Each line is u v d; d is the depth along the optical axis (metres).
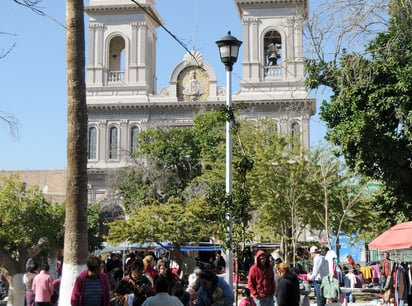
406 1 15.95
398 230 16.97
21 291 25.53
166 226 40.28
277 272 16.59
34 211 39.00
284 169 38.03
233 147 21.45
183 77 70.50
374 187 39.69
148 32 72.75
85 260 13.33
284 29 66.06
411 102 19.62
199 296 12.52
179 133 56.94
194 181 51.44
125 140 69.69
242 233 15.68
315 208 38.59
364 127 20.08
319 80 19.84
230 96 17.30
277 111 66.00
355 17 16.00
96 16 71.56
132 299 13.48
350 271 35.41
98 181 68.88
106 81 70.94
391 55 18.86
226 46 17.25
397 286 19.58
